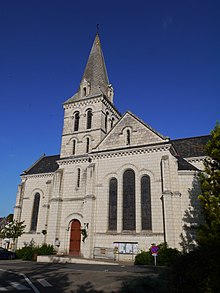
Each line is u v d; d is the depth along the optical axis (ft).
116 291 37.76
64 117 123.03
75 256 89.76
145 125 95.96
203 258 26.71
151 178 87.66
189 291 26.61
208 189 69.31
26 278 50.39
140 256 74.33
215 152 68.33
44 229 115.75
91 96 119.24
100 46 142.00
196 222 80.79
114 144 99.35
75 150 113.91
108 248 86.22
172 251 71.56
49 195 122.21
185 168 88.28
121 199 90.38
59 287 41.34
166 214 79.25
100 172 97.66
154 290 35.01
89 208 92.38
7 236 111.45
